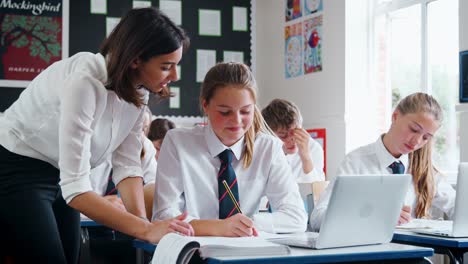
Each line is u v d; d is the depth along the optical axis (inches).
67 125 66.1
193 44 216.5
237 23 221.1
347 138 187.6
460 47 149.8
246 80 80.6
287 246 58.3
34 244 68.0
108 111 72.7
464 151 146.8
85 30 207.2
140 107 74.5
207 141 89.2
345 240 63.6
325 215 61.0
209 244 57.4
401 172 112.6
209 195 88.6
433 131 107.3
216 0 219.3
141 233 66.6
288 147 144.8
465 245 76.4
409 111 107.7
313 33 202.8
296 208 86.8
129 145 82.4
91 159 76.4
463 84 148.5
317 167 163.0
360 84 189.5
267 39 229.0
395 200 66.6
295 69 212.8
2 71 199.8
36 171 70.6
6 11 200.2
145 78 70.7
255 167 89.5
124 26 69.6
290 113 143.9
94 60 70.3
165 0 214.2
